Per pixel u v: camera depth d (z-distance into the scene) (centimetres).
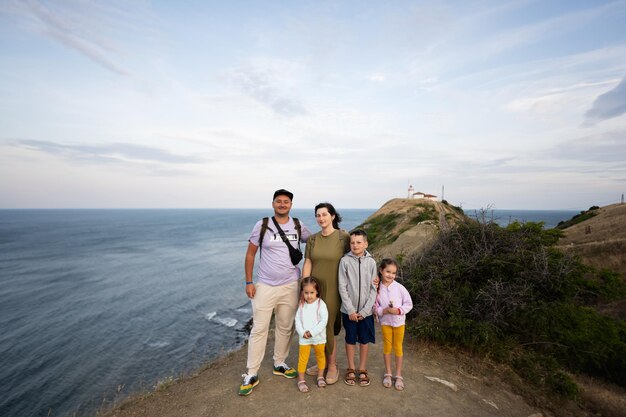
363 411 335
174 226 11731
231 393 372
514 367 450
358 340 382
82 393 1154
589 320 501
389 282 399
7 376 1275
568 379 412
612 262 1077
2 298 2381
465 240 662
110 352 1468
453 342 491
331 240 377
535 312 501
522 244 610
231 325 1789
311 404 344
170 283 2819
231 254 4616
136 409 358
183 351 1464
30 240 6700
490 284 553
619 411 392
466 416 342
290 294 382
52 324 1838
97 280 2961
